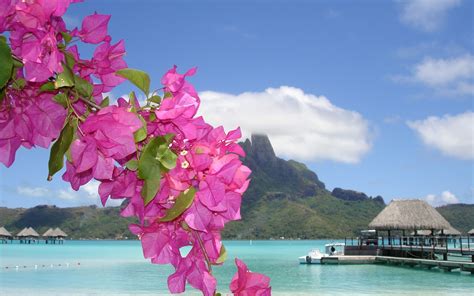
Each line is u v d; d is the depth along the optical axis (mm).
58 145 1181
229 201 1229
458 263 28875
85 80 1257
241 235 172750
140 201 1251
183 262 1257
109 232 178125
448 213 169250
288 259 48625
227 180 1188
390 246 37688
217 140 1269
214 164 1194
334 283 26062
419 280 26797
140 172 1151
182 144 1249
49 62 1157
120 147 1158
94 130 1153
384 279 27438
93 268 37125
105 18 1272
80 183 1269
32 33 1169
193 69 1270
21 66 1218
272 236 169375
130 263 42500
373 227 37656
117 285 26062
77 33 1272
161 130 1262
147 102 1264
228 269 28859
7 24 1165
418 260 31625
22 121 1268
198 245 1268
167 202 1222
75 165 1188
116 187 1261
